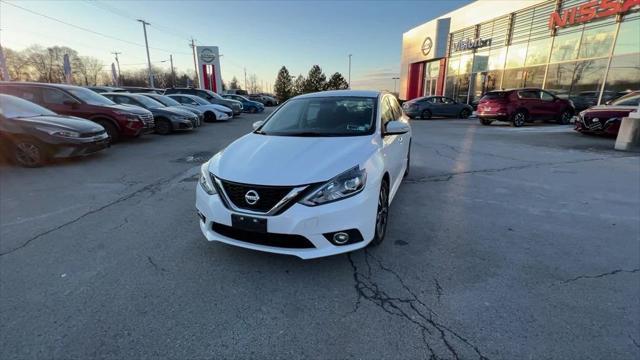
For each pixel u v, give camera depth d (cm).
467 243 329
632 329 208
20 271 276
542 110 1407
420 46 2872
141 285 258
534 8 1742
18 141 625
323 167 262
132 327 213
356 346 199
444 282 262
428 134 1189
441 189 514
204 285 258
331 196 251
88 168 644
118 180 558
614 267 283
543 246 322
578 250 314
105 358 190
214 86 3362
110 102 947
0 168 636
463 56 2384
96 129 689
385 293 249
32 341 201
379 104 396
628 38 1297
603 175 594
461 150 855
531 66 1778
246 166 273
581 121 1063
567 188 517
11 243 326
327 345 200
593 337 202
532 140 1017
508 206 437
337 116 378
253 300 241
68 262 291
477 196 479
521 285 257
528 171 629
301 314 227
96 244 325
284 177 253
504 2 1953
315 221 247
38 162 638
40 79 6175
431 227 368
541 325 213
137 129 916
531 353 191
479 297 243
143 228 362
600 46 1407
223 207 264
